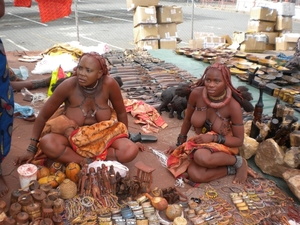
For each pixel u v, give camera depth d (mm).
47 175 2846
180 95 3232
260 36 9062
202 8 24516
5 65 2576
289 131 3412
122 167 2922
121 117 3365
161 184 3062
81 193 2701
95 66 2828
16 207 2328
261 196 2863
